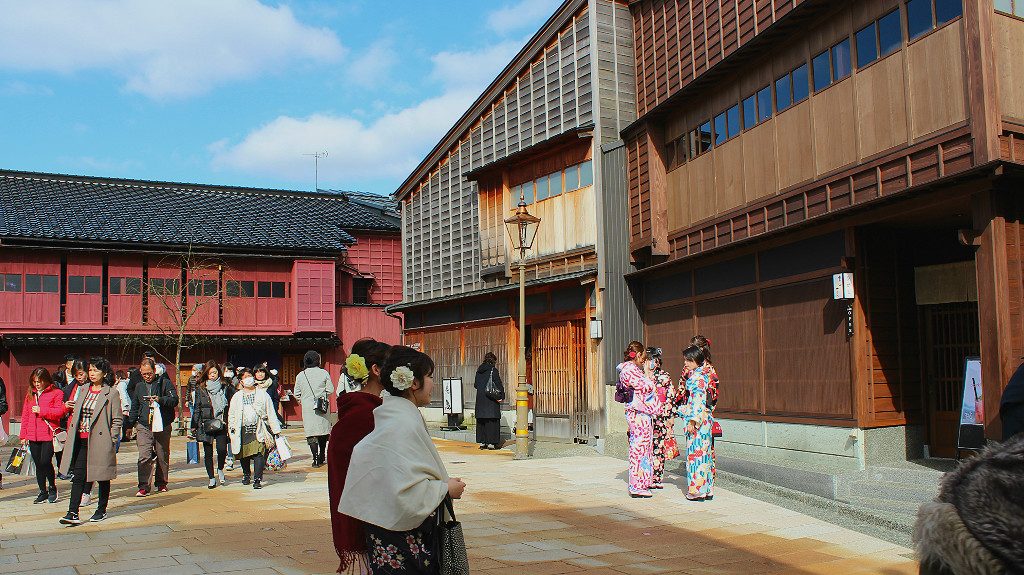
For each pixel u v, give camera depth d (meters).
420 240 22.47
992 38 8.45
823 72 10.88
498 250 18.83
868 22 10.02
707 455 9.95
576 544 7.57
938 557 2.06
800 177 11.31
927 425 10.79
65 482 12.91
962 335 10.50
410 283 22.91
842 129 10.48
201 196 32.03
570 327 16.39
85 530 8.27
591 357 15.67
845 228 10.50
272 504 9.88
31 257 24.91
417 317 22.33
